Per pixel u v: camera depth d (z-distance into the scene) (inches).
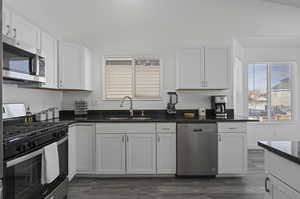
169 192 100.2
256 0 132.0
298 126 175.8
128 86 146.9
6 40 68.1
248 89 180.7
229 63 129.8
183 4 134.2
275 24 140.6
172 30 142.0
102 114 144.0
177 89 139.6
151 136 117.2
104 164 118.0
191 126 116.3
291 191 41.2
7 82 87.0
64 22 136.1
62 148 93.6
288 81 180.5
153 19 138.5
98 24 139.0
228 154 116.4
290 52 175.6
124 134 117.6
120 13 136.2
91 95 144.4
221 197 95.0
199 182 111.9
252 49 175.9
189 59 130.1
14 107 96.2
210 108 143.9
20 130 73.2
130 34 142.8
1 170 43.8
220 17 138.7
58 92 139.3
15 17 83.3
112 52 144.2
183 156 116.4
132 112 139.9
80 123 118.6
